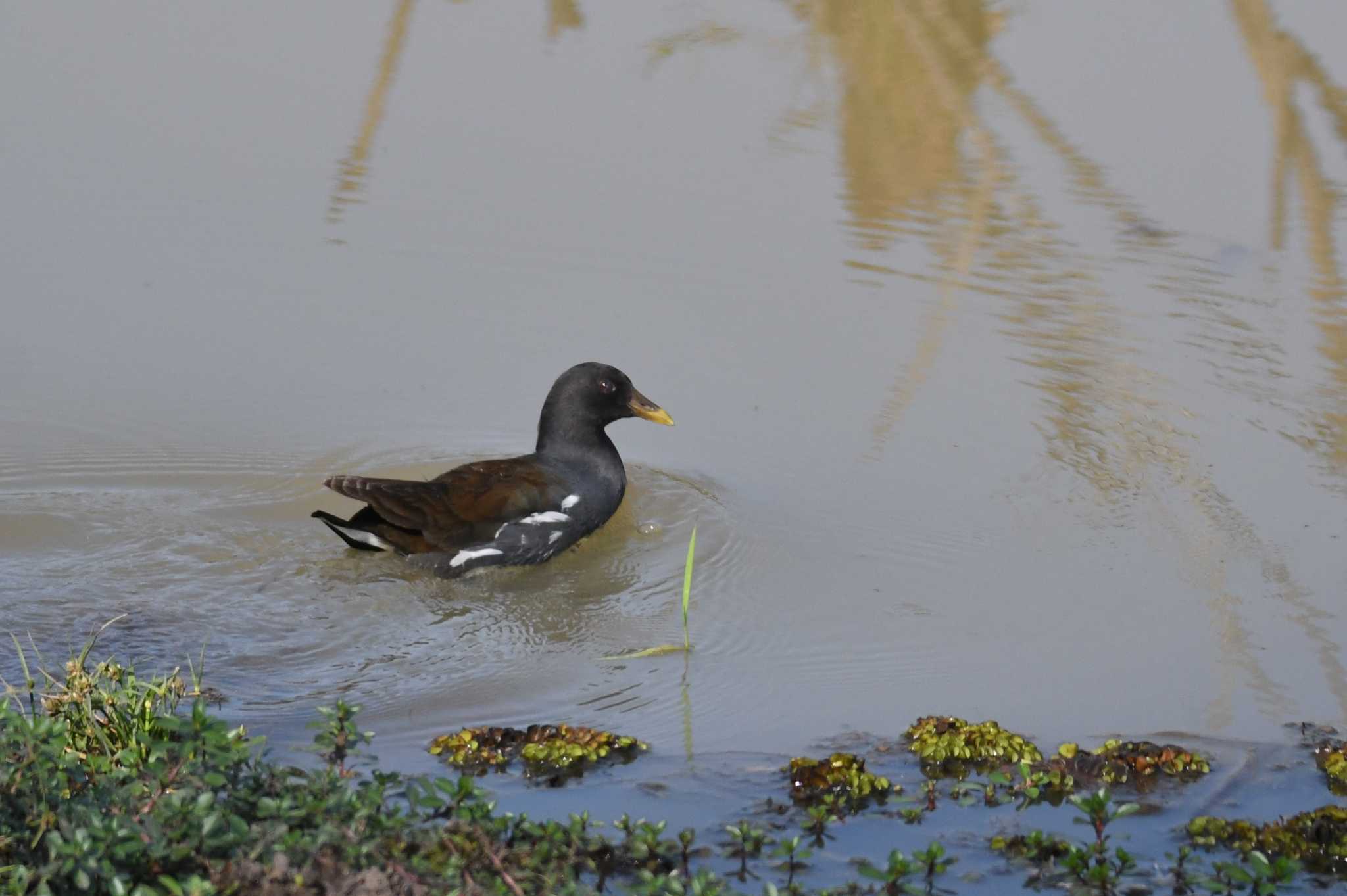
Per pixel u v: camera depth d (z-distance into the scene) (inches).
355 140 824.3
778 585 503.8
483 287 711.1
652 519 561.3
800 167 818.8
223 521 543.2
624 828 319.0
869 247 752.3
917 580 504.1
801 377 651.5
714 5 975.6
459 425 617.6
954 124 849.5
